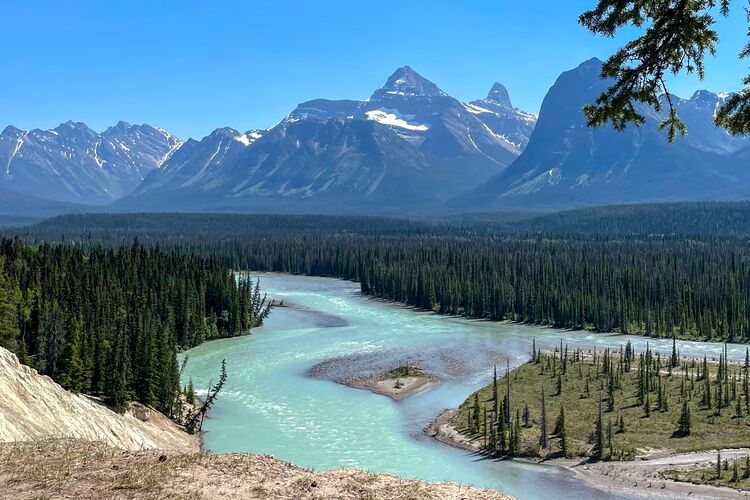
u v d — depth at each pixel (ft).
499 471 241.55
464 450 266.16
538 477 235.81
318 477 99.91
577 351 420.36
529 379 369.30
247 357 443.32
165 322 450.30
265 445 266.98
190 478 93.56
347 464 245.65
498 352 456.86
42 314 324.80
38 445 111.04
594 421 293.84
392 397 346.54
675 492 219.41
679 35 59.26
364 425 297.74
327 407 326.65
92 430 213.66
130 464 99.04
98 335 307.99
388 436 282.15
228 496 87.30
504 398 312.50
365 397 346.54
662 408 305.94
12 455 102.12
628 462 248.93
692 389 334.65
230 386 366.43
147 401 284.20
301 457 252.42
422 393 354.54
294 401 337.11
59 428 195.42
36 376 212.43
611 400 311.47
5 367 198.70
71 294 392.47
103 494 84.64
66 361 258.57
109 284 454.81
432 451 264.31
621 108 64.85
